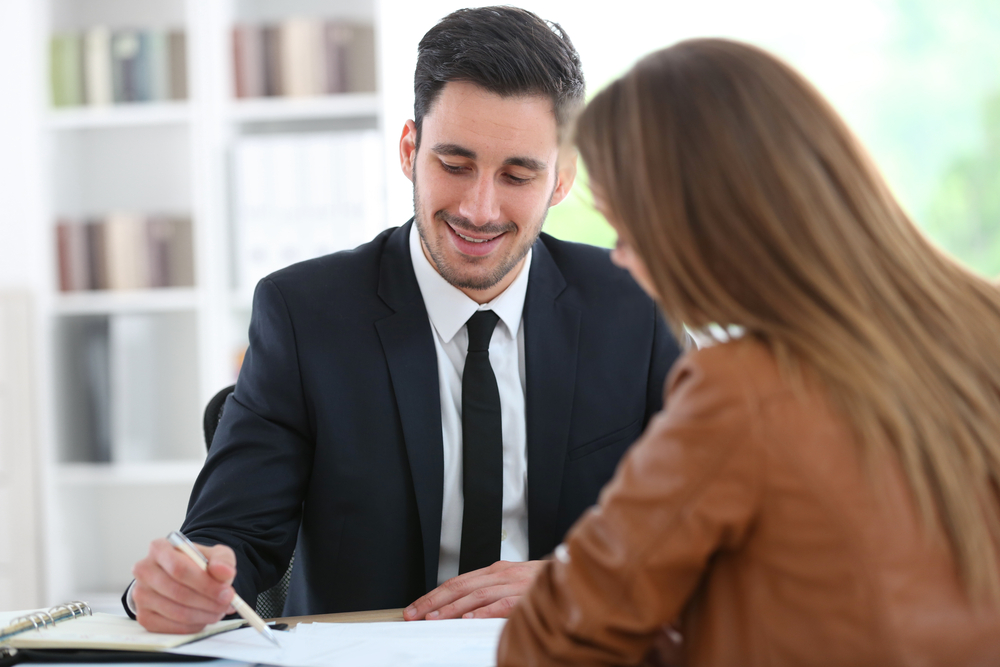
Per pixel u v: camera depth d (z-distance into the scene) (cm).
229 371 261
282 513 122
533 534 130
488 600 107
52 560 255
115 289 262
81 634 91
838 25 471
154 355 271
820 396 63
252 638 91
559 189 138
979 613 61
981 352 68
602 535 66
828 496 62
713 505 63
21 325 254
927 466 63
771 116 68
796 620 62
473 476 127
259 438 124
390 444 127
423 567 126
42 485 253
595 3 387
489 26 120
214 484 121
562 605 67
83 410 259
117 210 283
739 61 70
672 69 71
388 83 256
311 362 127
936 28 491
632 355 140
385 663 83
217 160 257
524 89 118
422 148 124
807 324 65
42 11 263
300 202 247
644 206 70
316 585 127
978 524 62
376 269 137
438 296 133
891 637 60
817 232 66
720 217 68
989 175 492
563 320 138
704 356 67
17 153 256
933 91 491
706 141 68
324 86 259
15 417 254
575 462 134
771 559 63
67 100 264
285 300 130
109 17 281
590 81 386
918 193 497
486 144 119
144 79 262
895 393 63
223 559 93
